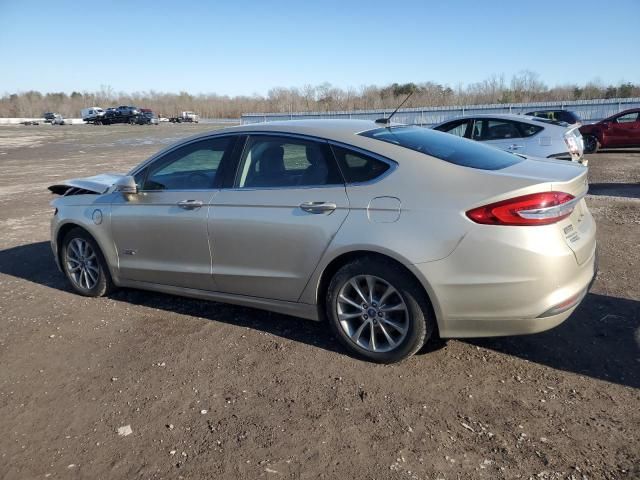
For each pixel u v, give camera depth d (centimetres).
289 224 394
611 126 1861
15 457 296
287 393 348
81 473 282
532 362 375
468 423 309
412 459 281
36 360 408
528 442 291
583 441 290
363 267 370
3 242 795
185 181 464
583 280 357
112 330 458
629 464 271
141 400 348
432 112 3177
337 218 376
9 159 2359
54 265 667
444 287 345
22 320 486
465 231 337
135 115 6475
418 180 360
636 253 617
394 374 366
